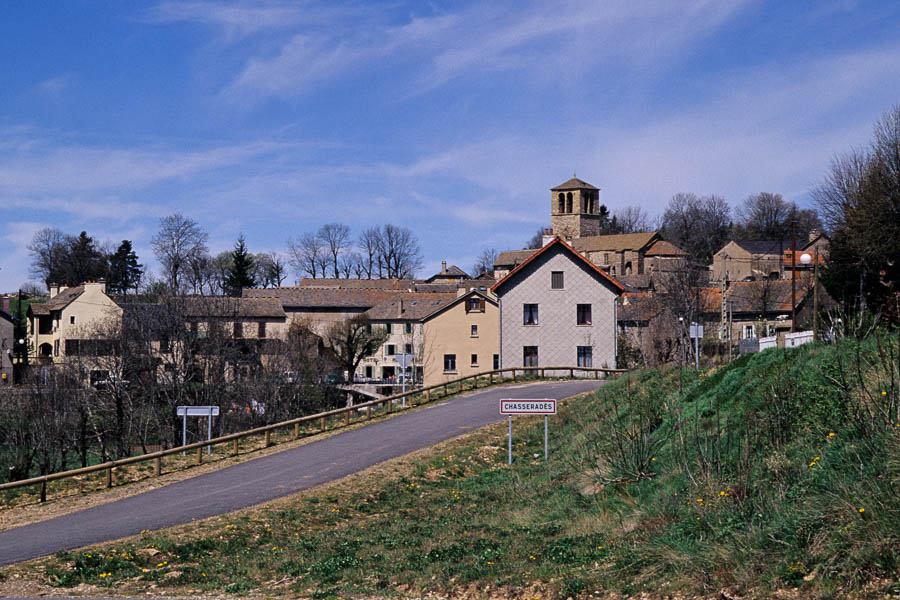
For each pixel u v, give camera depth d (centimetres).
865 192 5462
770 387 1972
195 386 5356
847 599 1062
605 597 1288
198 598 1520
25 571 1714
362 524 2184
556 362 6262
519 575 1451
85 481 2802
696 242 16075
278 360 5909
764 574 1187
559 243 6294
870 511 1181
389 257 14875
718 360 4678
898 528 1134
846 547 1160
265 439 3475
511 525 1952
